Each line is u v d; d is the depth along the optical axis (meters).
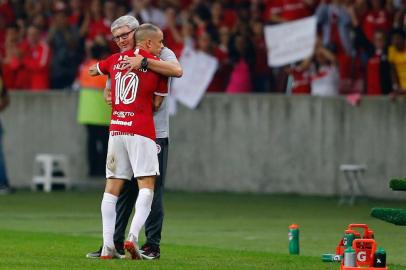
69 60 65.25
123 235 32.16
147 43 30.98
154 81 30.75
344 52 57.22
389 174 55.25
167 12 60.97
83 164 63.97
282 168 58.22
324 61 57.44
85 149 63.88
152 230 31.80
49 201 56.06
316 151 57.19
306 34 57.06
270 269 29.00
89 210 51.16
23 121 65.44
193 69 60.31
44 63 65.56
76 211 50.66
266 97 58.47
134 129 30.67
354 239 28.30
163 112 31.73
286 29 57.44
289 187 58.06
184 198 57.12
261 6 60.06
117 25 31.17
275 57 57.56
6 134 65.69
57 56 65.38
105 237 31.05
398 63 55.12
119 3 64.31
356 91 57.12
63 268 28.75
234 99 59.34
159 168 31.69
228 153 59.69
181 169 61.00
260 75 59.84
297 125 57.69
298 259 31.86
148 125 30.80
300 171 57.72
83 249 34.56
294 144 57.81
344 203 53.97
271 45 57.56
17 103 65.50
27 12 69.06
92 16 64.50
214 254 33.56
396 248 36.53
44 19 68.62
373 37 56.38
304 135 57.47
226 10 61.47
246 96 58.97
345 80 57.31
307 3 58.31
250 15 60.19
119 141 30.86
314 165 57.25
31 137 65.25
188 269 28.73
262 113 58.59
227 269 28.88
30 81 66.31
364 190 55.88
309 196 57.31
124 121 30.77
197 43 61.03
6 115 65.81
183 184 60.91
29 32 66.00
